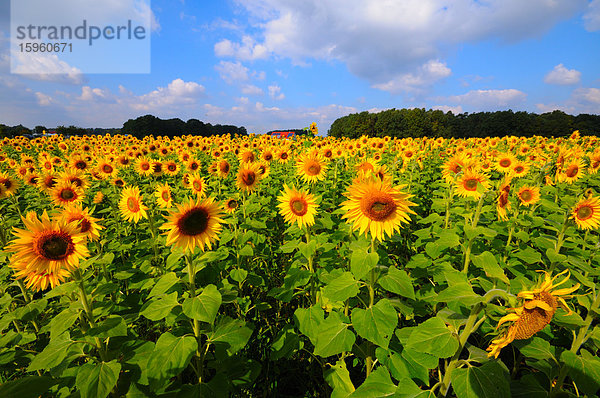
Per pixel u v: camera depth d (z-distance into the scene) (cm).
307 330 336
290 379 391
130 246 525
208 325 324
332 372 322
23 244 276
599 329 268
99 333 270
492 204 546
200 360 307
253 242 531
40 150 2042
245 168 611
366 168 775
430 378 385
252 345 409
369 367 331
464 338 240
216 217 334
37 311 353
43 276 286
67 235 291
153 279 391
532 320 198
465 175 554
